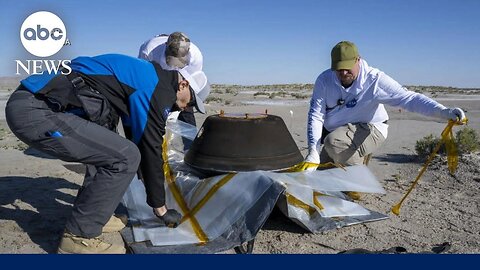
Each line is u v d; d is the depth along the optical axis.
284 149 4.72
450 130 4.90
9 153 8.64
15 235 4.37
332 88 5.44
